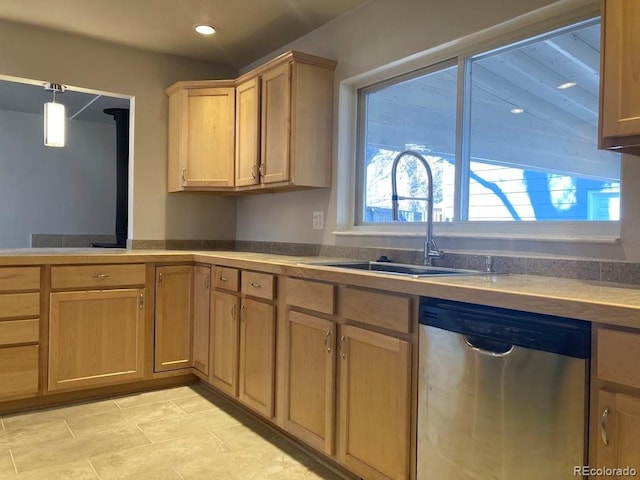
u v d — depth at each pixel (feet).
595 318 3.97
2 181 18.30
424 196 8.77
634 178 5.73
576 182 6.63
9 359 8.79
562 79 6.79
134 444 7.68
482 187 7.82
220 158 11.44
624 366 3.83
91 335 9.51
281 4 9.43
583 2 6.32
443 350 5.24
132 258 9.86
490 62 7.73
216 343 9.64
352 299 6.39
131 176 12.03
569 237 6.25
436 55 8.29
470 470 4.95
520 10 6.86
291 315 7.53
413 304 5.62
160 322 10.23
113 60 11.54
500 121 7.59
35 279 8.96
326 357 6.82
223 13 9.84
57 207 19.29
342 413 6.56
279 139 9.87
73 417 8.77
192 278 10.60
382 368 5.96
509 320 4.66
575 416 4.17
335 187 10.00
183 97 11.60
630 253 5.73
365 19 9.37
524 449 4.52
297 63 9.60
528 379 4.50
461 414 5.04
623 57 4.71
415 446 5.55
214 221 13.11
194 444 7.72
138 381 10.16
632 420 3.82
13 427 8.29
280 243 11.62
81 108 17.42
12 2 9.45
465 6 7.59
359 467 6.26
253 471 6.89
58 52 10.88
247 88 10.85
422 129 8.86
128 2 9.41
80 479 6.57
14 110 18.25
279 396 7.82
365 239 9.29
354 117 10.05
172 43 11.48
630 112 4.66
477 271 7.07
